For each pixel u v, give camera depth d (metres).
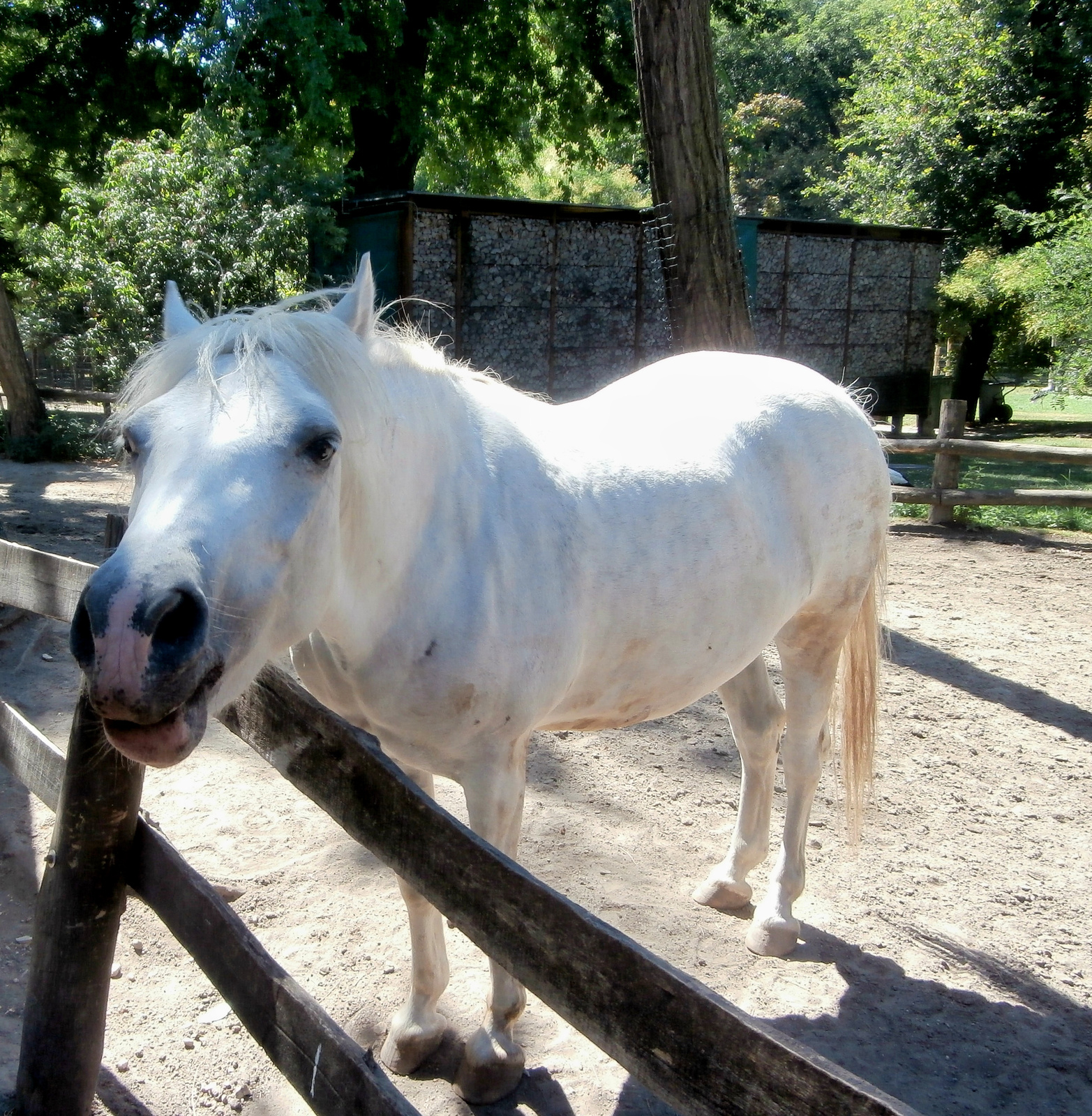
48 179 18.56
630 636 2.19
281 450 1.43
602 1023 1.08
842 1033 2.40
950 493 8.50
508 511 1.97
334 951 2.64
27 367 12.05
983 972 2.66
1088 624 5.89
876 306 15.95
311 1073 1.42
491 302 12.66
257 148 13.12
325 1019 1.41
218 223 12.36
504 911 1.21
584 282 13.27
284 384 1.49
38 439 11.69
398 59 14.19
